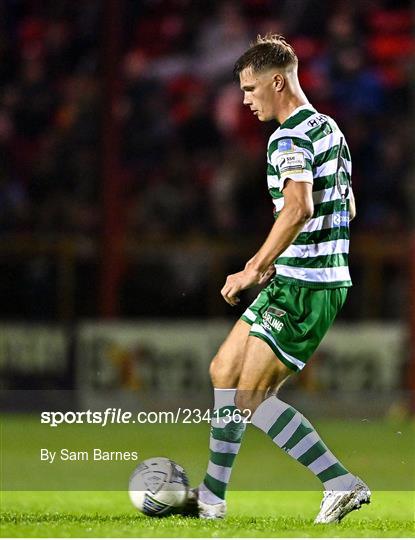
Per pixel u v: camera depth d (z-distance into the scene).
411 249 54.69
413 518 22.03
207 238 59.22
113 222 57.03
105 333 54.31
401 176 62.53
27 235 58.81
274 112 20.25
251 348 19.94
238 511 23.03
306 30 69.88
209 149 65.62
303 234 19.91
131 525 19.11
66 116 64.88
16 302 59.38
